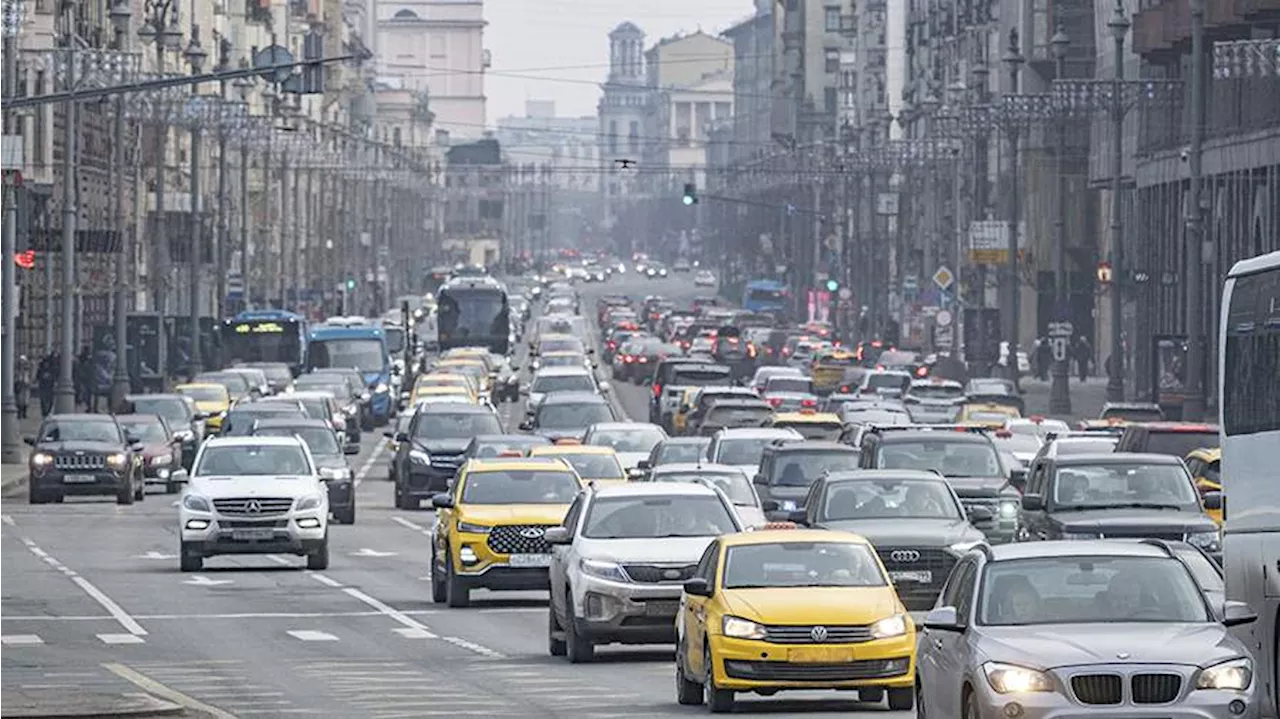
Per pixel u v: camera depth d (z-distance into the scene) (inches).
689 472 3794.3
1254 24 7780.5
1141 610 1768.0
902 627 2201.0
